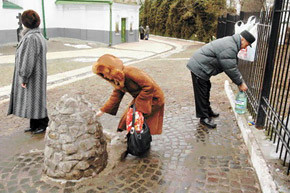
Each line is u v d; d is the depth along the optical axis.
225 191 2.66
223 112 4.96
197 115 4.35
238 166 3.11
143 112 3.10
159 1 34.22
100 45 19.88
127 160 3.29
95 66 2.78
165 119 4.68
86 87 7.05
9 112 4.05
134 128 3.11
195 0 25.44
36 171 3.08
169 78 8.20
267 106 3.79
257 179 2.84
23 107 3.92
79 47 18.09
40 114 3.98
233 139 3.84
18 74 3.86
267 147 3.34
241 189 2.68
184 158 3.31
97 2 19.50
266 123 3.72
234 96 5.49
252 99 4.57
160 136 3.97
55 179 2.88
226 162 3.21
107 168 3.10
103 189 2.72
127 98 5.98
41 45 3.81
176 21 30.66
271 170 2.85
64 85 7.25
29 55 3.69
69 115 2.85
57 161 2.84
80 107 2.92
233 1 23.47
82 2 19.98
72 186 2.77
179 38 31.06
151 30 36.97
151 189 2.71
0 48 15.93
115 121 4.71
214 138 3.88
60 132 2.83
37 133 4.21
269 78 3.68
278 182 2.65
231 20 7.57
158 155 3.40
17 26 17.77
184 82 7.63
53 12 20.75
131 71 2.95
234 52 3.75
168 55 15.33
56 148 2.85
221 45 3.79
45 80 3.97
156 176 2.94
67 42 19.98
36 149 3.65
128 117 3.20
